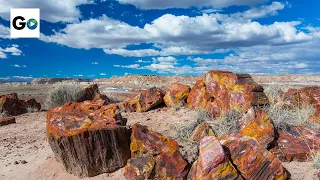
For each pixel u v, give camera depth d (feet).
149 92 34.94
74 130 19.95
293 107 27.17
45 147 27.81
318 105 26.66
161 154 18.49
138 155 19.34
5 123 39.29
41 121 40.40
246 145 17.38
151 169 17.99
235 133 19.90
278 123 21.86
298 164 18.70
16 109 46.50
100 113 22.11
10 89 89.35
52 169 22.20
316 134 21.16
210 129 22.21
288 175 17.40
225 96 26.96
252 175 16.49
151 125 27.20
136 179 18.06
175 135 23.68
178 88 34.58
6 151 28.19
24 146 29.22
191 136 22.41
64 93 50.70
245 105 24.94
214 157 16.10
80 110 23.16
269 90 32.81
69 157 20.48
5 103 45.50
